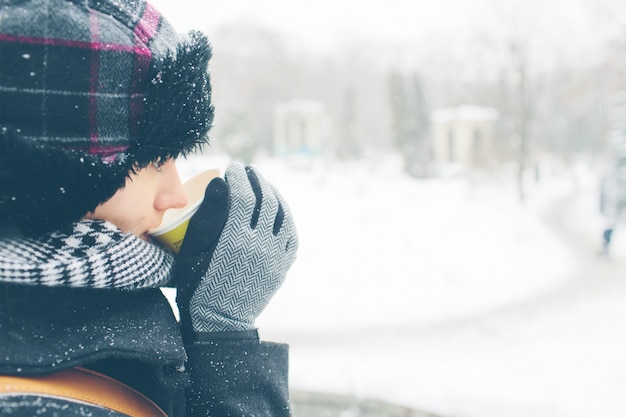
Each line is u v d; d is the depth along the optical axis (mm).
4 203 758
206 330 1026
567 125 55875
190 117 899
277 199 1115
